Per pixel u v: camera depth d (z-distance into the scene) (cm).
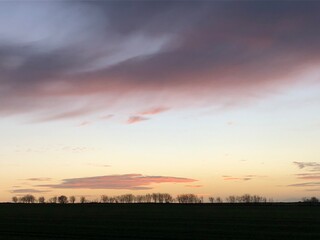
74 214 9400
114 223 6512
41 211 11056
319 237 4516
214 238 4462
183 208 12619
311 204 14512
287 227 5591
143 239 4412
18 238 4547
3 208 13225
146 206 14725
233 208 12044
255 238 4466
